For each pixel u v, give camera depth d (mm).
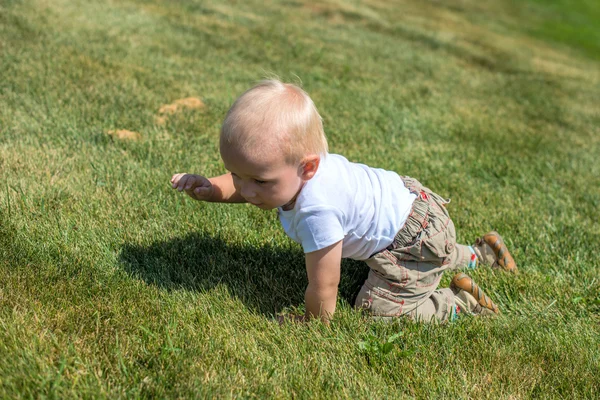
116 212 3197
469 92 7539
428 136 5461
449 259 2855
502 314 2816
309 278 2459
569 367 2402
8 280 2461
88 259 2744
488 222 3764
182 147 4207
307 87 6375
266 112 2180
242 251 3104
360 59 8156
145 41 6797
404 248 2574
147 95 5113
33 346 2086
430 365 2355
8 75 4918
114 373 2057
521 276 3148
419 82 7508
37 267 2607
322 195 2334
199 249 3051
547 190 4527
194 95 5410
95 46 6156
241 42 7773
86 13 7316
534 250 3484
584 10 21297
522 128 6242
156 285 2662
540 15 19328
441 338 2521
